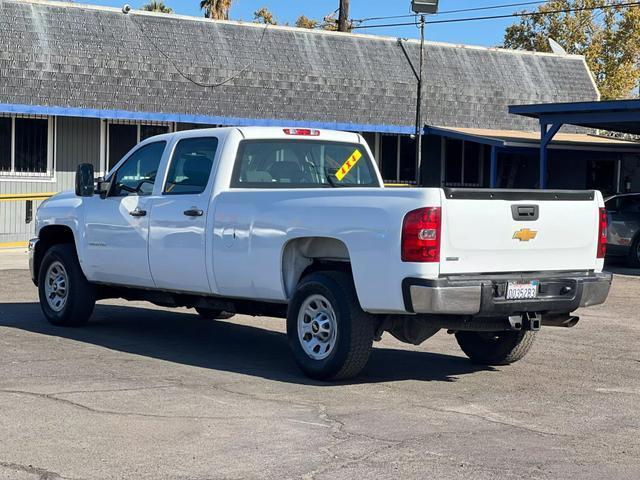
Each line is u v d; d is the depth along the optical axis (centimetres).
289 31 2683
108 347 973
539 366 927
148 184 1002
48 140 2397
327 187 975
